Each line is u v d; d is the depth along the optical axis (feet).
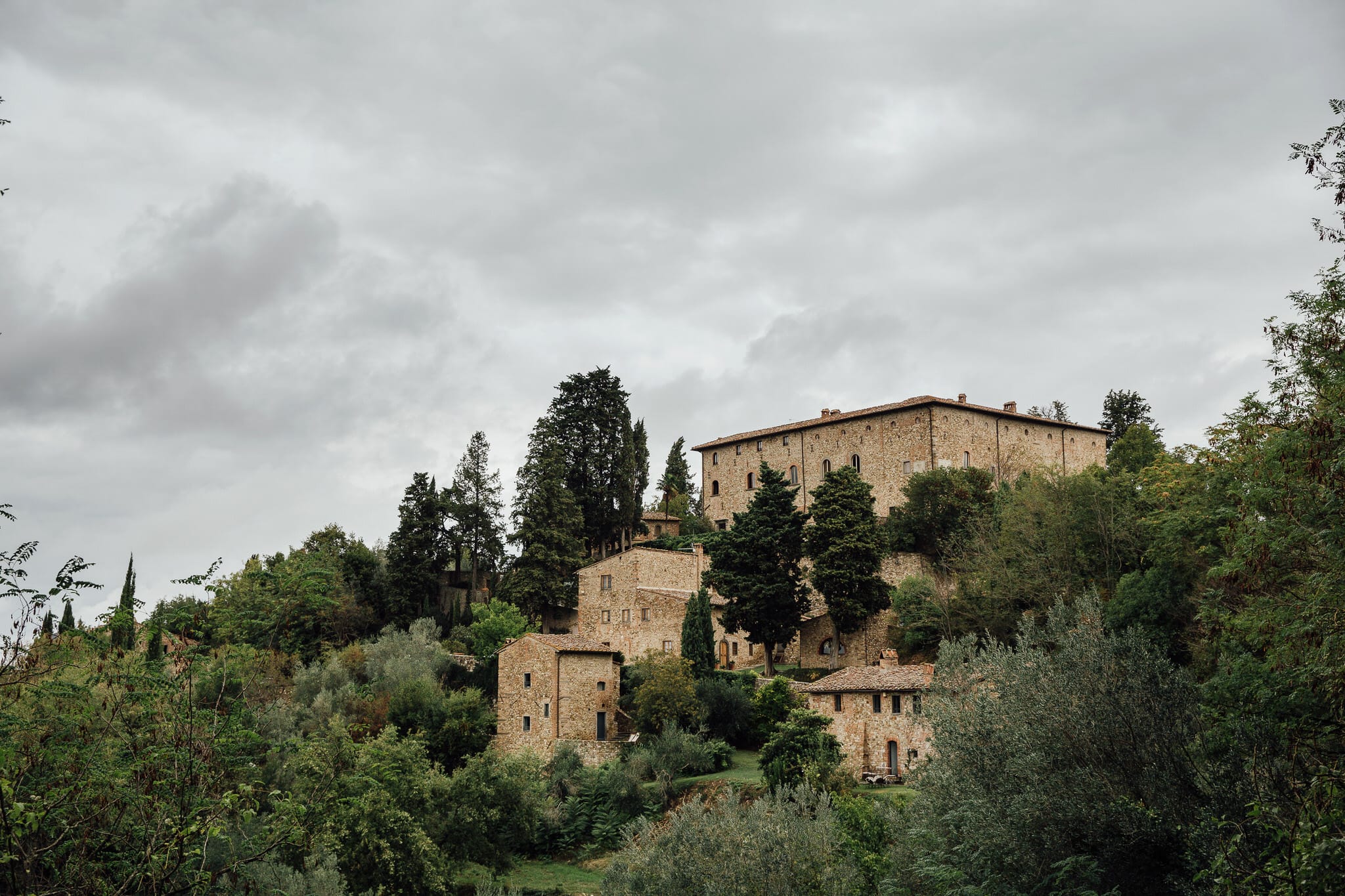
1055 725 74.95
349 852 139.85
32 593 58.70
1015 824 71.67
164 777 62.80
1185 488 135.44
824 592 227.20
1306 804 51.34
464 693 216.54
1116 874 68.33
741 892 91.97
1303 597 62.90
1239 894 55.67
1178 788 69.67
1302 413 63.00
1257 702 68.33
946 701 86.33
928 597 220.23
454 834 161.17
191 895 60.95
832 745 156.04
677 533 352.49
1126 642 78.28
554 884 158.30
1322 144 58.23
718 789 167.02
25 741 62.64
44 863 56.75
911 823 88.99
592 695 205.36
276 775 146.72
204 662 74.28
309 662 239.09
